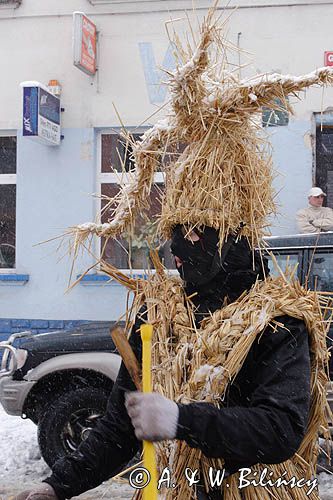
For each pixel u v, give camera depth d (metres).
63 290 10.27
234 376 2.11
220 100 2.37
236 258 2.29
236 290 2.30
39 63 10.53
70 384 5.80
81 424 5.70
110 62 10.32
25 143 10.49
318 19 9.79
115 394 2.41
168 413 1.85
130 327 2.52
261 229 2.46
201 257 2.28
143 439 1.85
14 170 10.78
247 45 9.91
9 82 10.62
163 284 2.47
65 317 10.28
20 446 6.97
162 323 2.34
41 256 10.38
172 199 2.37
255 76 2.40
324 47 9.79
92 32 10.16
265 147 2.59
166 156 2.56
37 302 10.38
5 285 10.48
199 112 2.37
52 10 10.50
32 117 9.66
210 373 2.11
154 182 2.65
